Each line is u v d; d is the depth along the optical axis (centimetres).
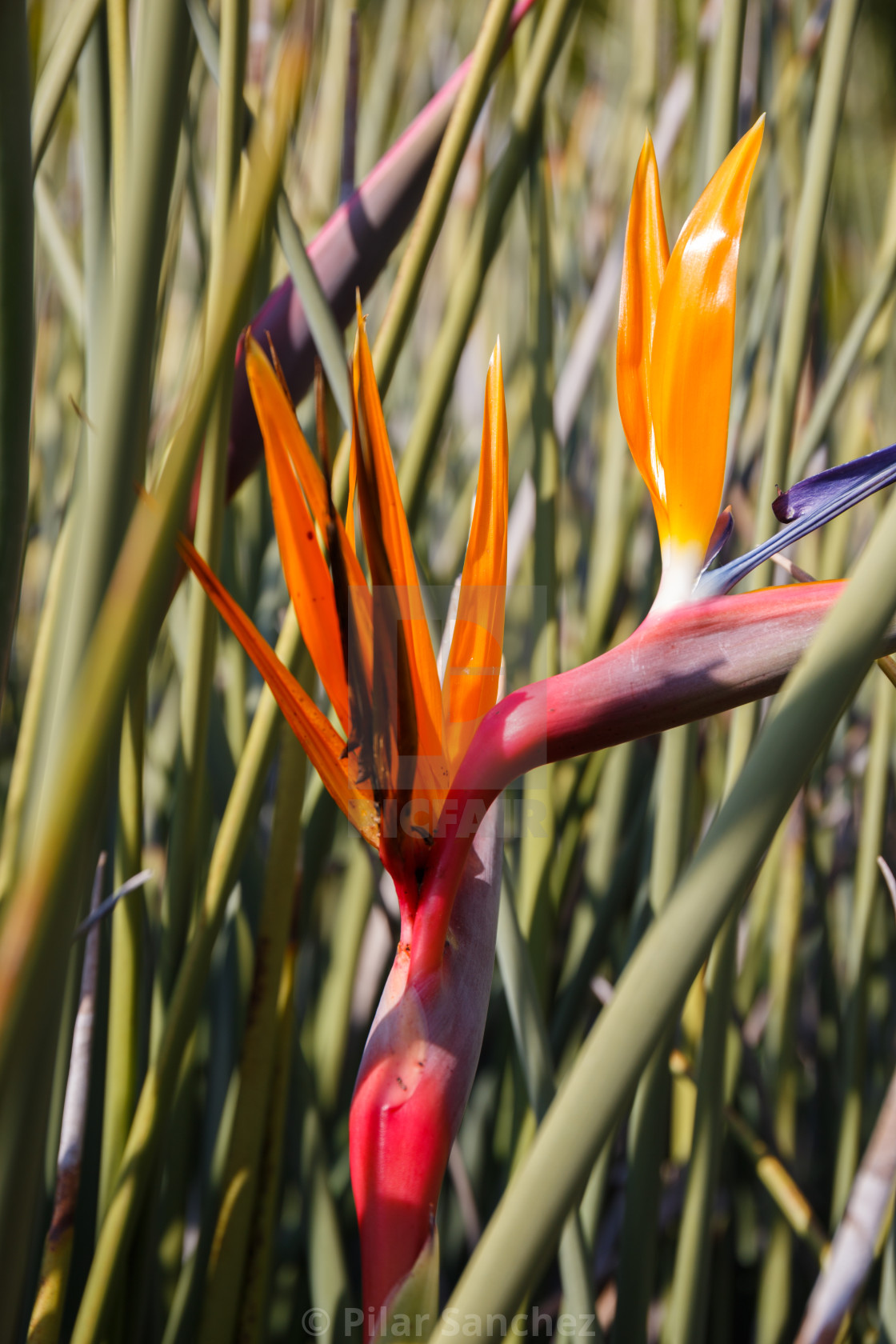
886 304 97
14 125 60
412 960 64
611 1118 57
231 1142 74
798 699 57
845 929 125
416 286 75
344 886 108
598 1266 96
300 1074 79
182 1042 73
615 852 116
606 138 168
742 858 57
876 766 88
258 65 93
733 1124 86
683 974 57
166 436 75
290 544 64
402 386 161
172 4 56
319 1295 78
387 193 76
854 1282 73
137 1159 72
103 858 74
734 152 66
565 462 136
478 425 158
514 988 75
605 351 128
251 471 77
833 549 102
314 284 73
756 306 96
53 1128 78
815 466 118
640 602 112
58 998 57
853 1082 87
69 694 56
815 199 78
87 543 56
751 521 111
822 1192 108
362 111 129
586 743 64
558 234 152
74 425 114
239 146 72
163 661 125
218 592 63
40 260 133
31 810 61
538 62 77
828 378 88
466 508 136
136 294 56
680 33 126
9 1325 57
